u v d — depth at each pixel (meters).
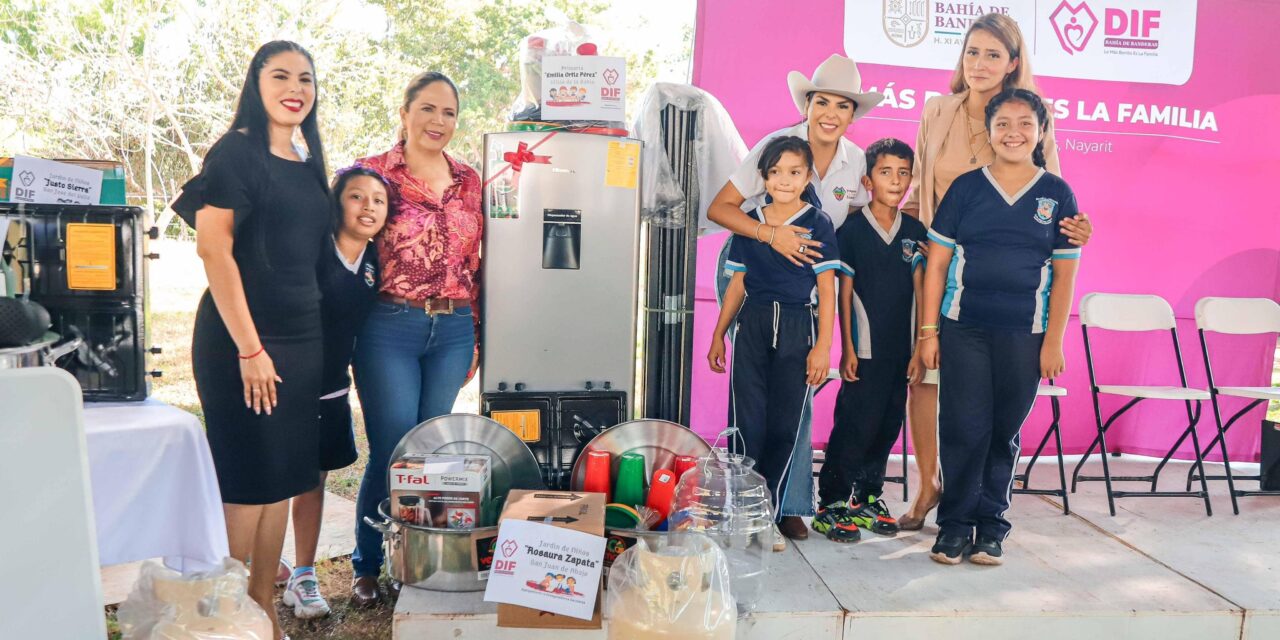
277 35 8.39
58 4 8.05
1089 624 2.60
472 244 2.92
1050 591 2.76
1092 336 4.50
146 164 8.21
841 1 4.10
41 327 1.88
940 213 3.08
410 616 2.42
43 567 1.40
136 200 8.40
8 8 8.00
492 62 8.91
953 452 3.03
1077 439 4.57
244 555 2.39
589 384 3.05
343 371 2.78
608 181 2.98
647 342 3.18
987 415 3.00
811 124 3.25
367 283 2.74
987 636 2.58
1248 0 4.30
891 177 3.26
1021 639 2.59
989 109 3.00
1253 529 3.52
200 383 2.34
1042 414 4.52
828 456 3.44
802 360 3.15
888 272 3.29
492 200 2.94
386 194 2.70
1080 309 4.00
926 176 3.79
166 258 8.24
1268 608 2.65
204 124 8.48
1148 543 3.30
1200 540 3.36
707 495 2.63
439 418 2.76
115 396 2.13
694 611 2.11
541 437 3.00
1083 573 2.94
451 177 2.87
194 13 8.27
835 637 2.55
